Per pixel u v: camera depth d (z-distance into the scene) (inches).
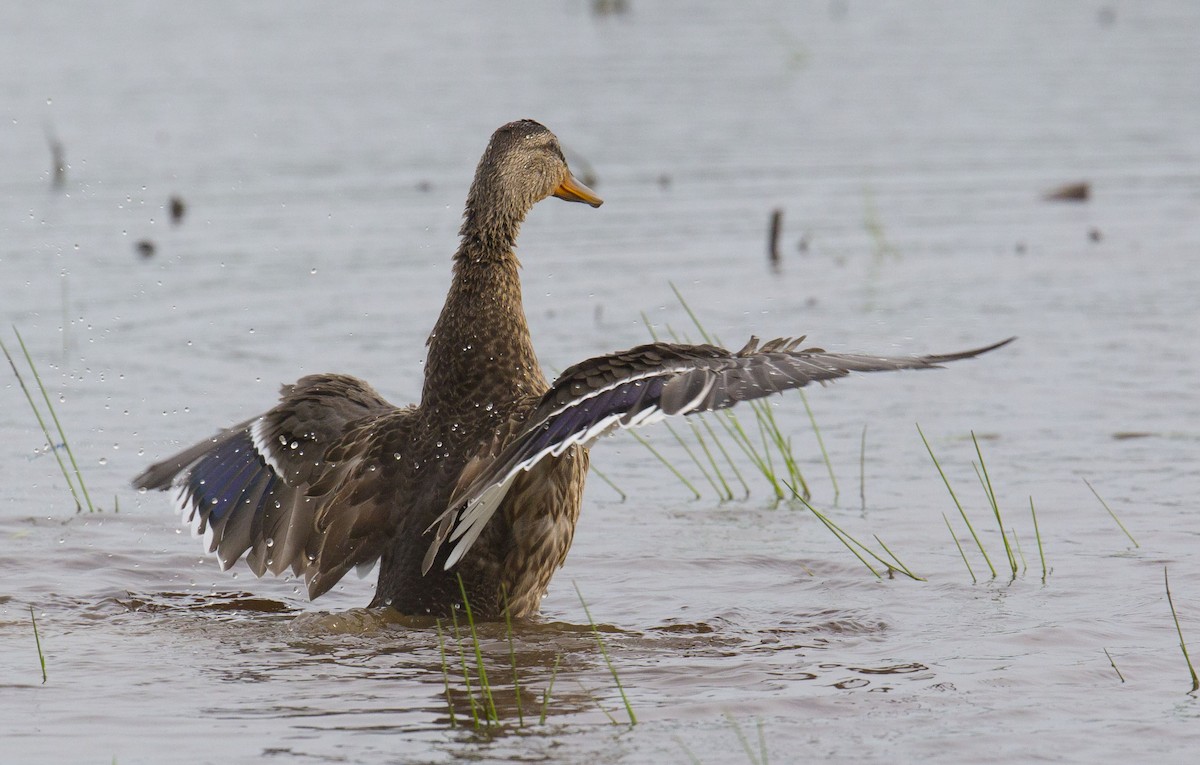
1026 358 590.6
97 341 621.6
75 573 391.5
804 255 762.8
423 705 293.0
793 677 308.2
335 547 350.9
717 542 414.6
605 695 298.2
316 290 697.0
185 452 373.7
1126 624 337.1
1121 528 410.0
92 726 282.5
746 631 340.2
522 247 779.4
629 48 1360.7
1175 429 502.3
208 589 382.3
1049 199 872.3
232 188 872.9
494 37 1414.9
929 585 372.2
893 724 281.6
